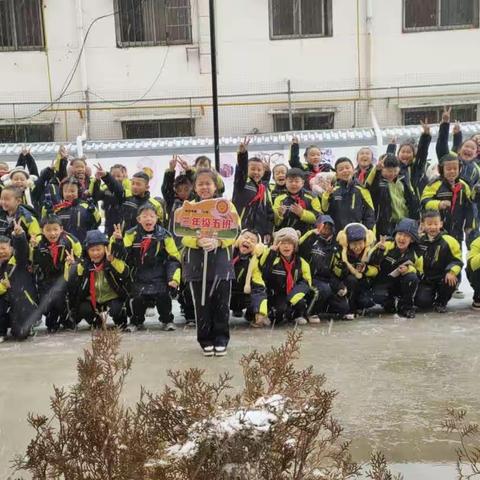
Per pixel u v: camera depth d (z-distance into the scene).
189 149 12.03
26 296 5.35
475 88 13.79
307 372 2.29
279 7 13.73
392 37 13.74
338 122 13.95
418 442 3.04
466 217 6.46
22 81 13.89
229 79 13.90
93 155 11.99
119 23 13.82
